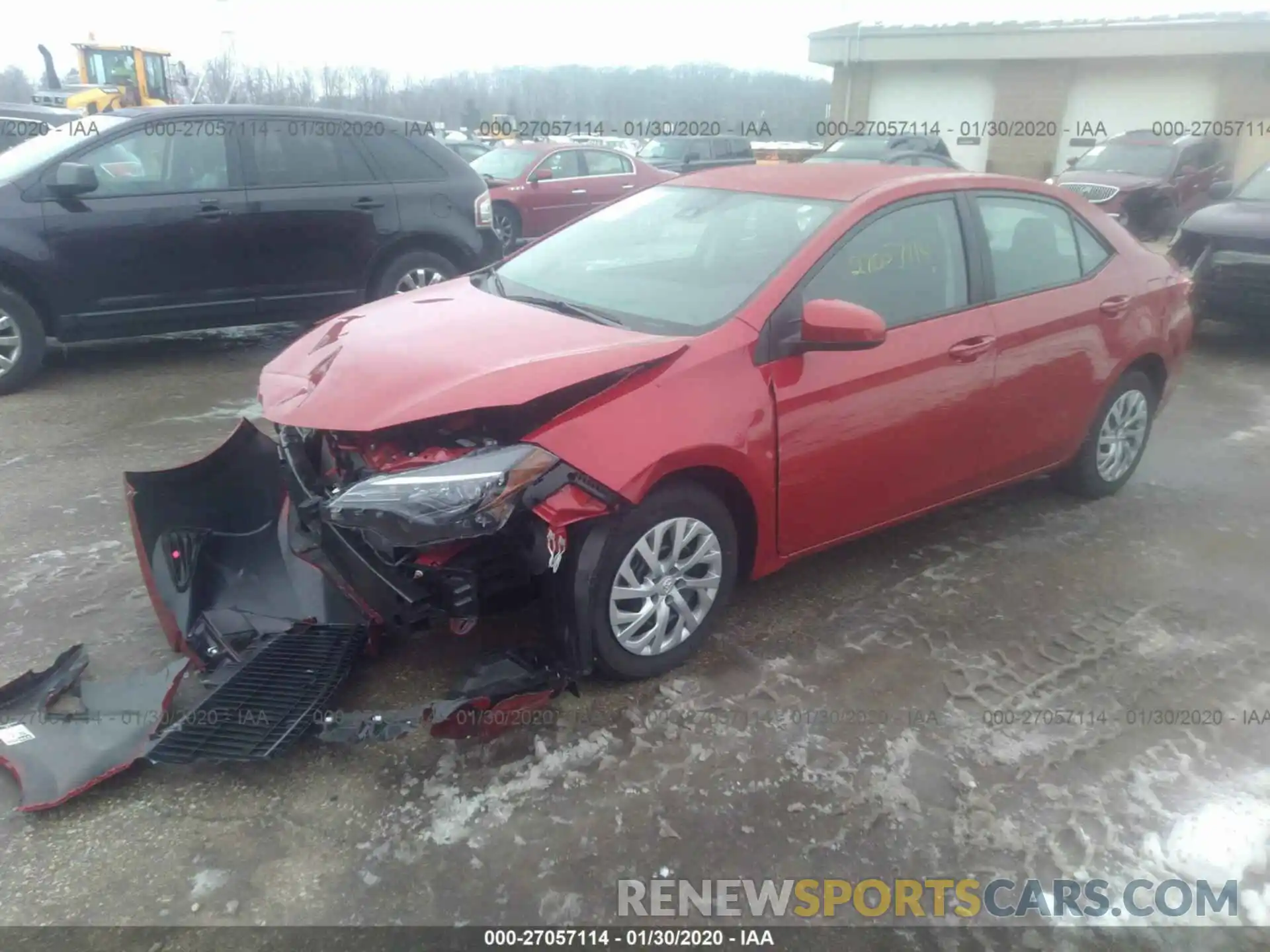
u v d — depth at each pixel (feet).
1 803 8.86
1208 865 8.71
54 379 22.16
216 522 11.73
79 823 8.68
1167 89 69.46
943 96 79.25
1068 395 14.53
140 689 9.96
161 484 11.16
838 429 11.53
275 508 12.42
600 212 14.97
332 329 12.09
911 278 12.51
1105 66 71.61
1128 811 9.30
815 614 12.55
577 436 9.62
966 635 12.17
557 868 8.41
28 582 12.62
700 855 8.61
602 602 10.06
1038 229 14.33
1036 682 11.25
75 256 20.86
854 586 13.30
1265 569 14.19
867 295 12.00
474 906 8.02
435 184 24.99
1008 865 8.65
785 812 9.13
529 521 9.58
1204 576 13.93
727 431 10.43
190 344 25.75
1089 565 14.14
